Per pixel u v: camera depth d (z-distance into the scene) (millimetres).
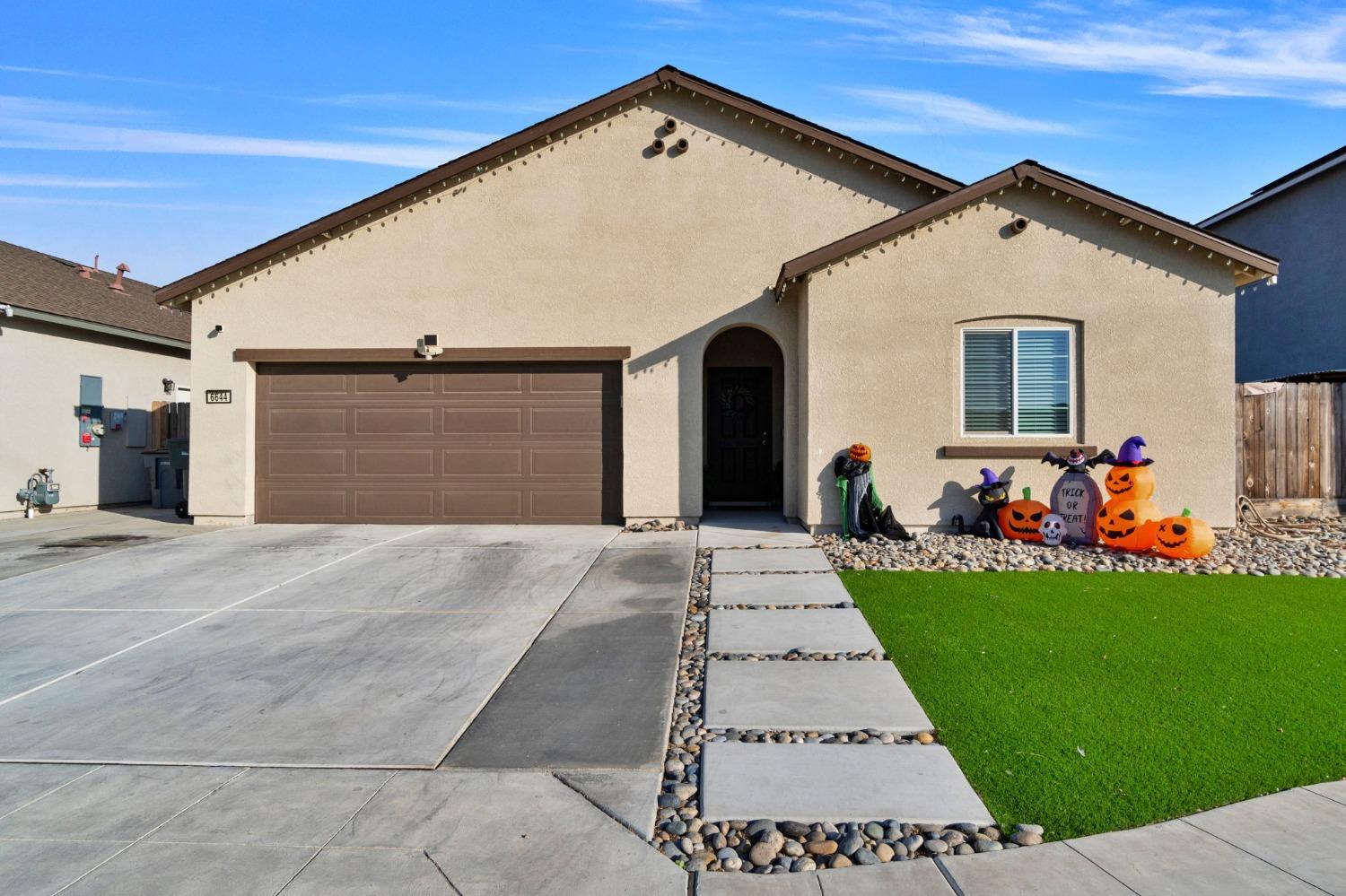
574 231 10891
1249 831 3066
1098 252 9266
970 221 9383
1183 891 2709
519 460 11047
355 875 2865
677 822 3256
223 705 4570
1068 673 4832
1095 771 3570
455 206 10977
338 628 6070
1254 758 3676
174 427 16641
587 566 8125
